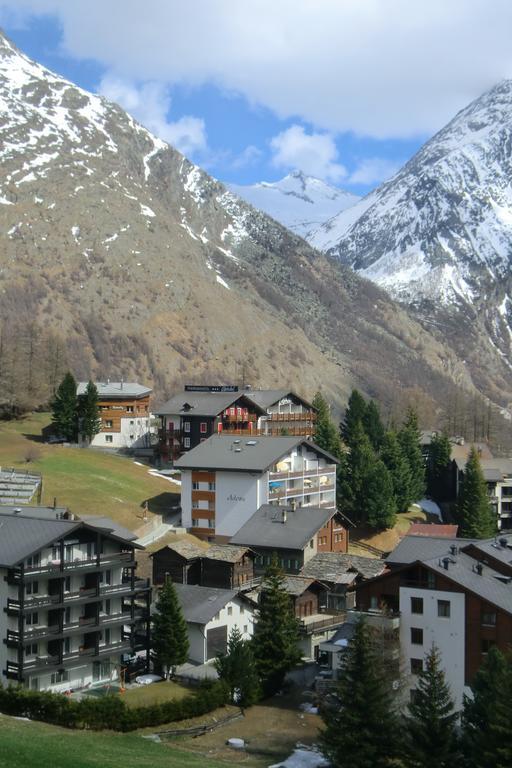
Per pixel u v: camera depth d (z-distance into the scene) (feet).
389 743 221.05
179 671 287.48
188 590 317.42
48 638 256.93
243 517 443.73
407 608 272.92
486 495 508.94
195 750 232.73
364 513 504.43
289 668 286.05
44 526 266.98
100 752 193.67
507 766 202.39
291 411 615.16
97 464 531.50
